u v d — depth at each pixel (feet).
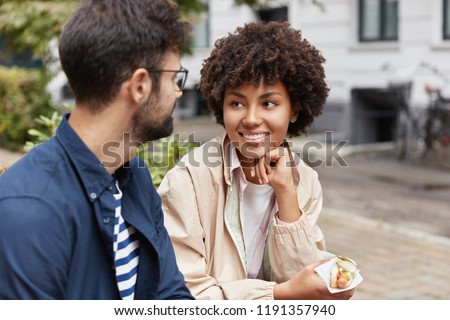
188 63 48.55
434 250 18.35
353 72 39.17
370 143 39.63
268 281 6.82
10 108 33.01
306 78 6.61
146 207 5.31
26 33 21.63
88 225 4.69
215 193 6.68
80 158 4.68
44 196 4.44
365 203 24.59
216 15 48.19
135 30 4.61
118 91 4.66
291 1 42.22
